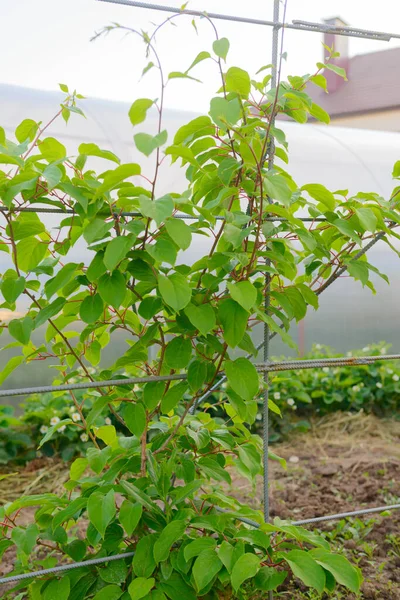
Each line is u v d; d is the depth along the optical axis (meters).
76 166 1.71
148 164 5.13
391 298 6.45
